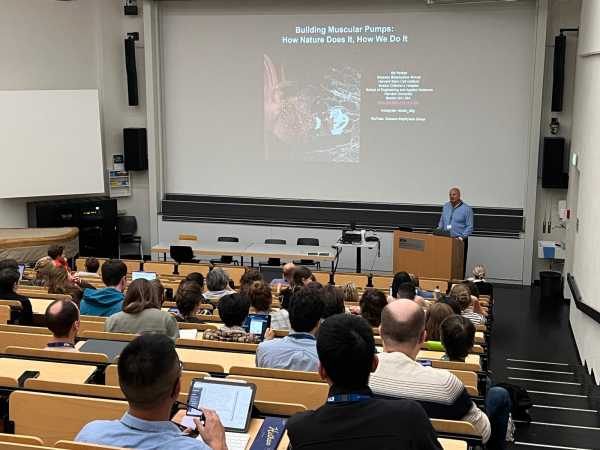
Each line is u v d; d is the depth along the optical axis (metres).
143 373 2.05
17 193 13.13
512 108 12.43
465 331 4.53
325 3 12.95
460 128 12.70
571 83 12.09
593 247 8.05
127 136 14.02
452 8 12.43
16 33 13.20
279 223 13.55
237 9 13.30
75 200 13.77
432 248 11.25
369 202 13.23
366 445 1.90
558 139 12.05
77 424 3.24
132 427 2.12
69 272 8.77
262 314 5.75
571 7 11.95
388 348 3.28
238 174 13.74
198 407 3.13
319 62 13.12
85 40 13.88
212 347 4.80
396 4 12.66
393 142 13.02
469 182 12.78
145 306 5.18
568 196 11.94
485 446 4.09
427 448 1.92
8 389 3.50
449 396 3.14
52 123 13.28
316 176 13.43
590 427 6.11
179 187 14.02
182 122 13.84
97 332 4.77
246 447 2.96
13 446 2.55
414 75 12.77
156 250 12.02
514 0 11.88
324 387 3.59
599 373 7.19
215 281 7.18
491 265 12.66
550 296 11.74
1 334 4.78
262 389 3.65
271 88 13.39
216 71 13.56
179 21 13.57
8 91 12.94
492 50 12.38
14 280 6.28
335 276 9.81
